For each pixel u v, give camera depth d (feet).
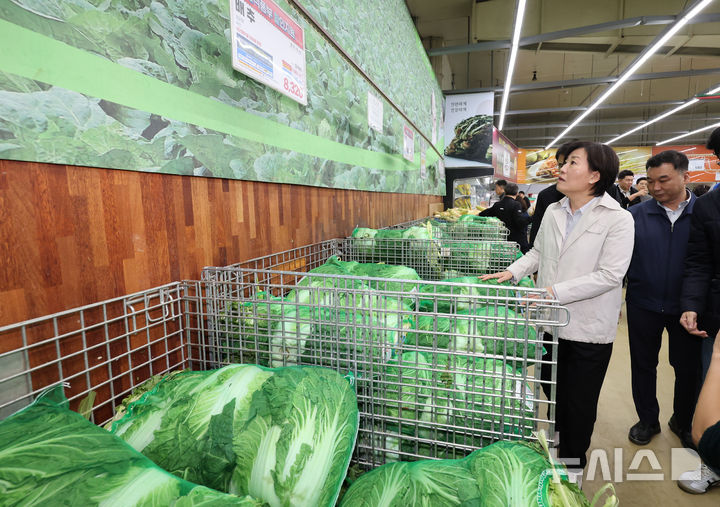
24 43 2.75
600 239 5.00
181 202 4.40
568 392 5.43
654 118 40.68
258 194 5.86
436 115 23.85
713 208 5.56
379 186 11.73
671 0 22.74
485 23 24.95
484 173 28.60
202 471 2.54
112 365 3.59
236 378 2.99
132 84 3.63
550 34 22.08
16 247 2.82
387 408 3.78
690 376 6.72
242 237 5.49
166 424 2.75
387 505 2.77
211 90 4.69
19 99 2.74
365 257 8.45
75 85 3.12
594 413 5.38
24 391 2.86
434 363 3.51
